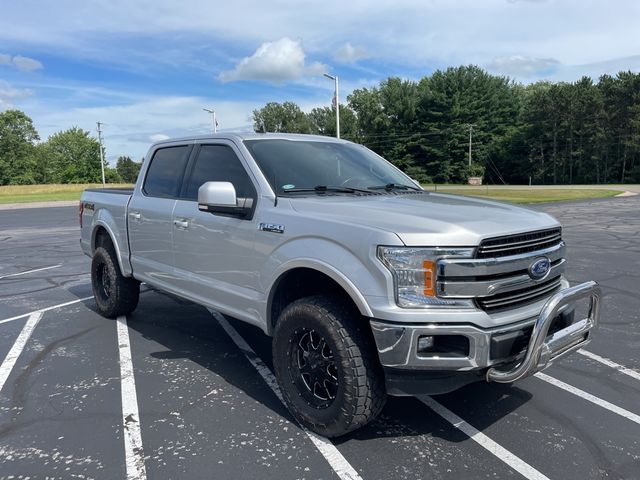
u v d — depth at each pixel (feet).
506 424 11.45
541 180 244.83
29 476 9.50
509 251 9.87
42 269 31.55
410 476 9.47
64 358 15.62
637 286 24.43
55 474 9.57
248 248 12.34
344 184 13.50
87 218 20.68
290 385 11.19
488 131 261.65
